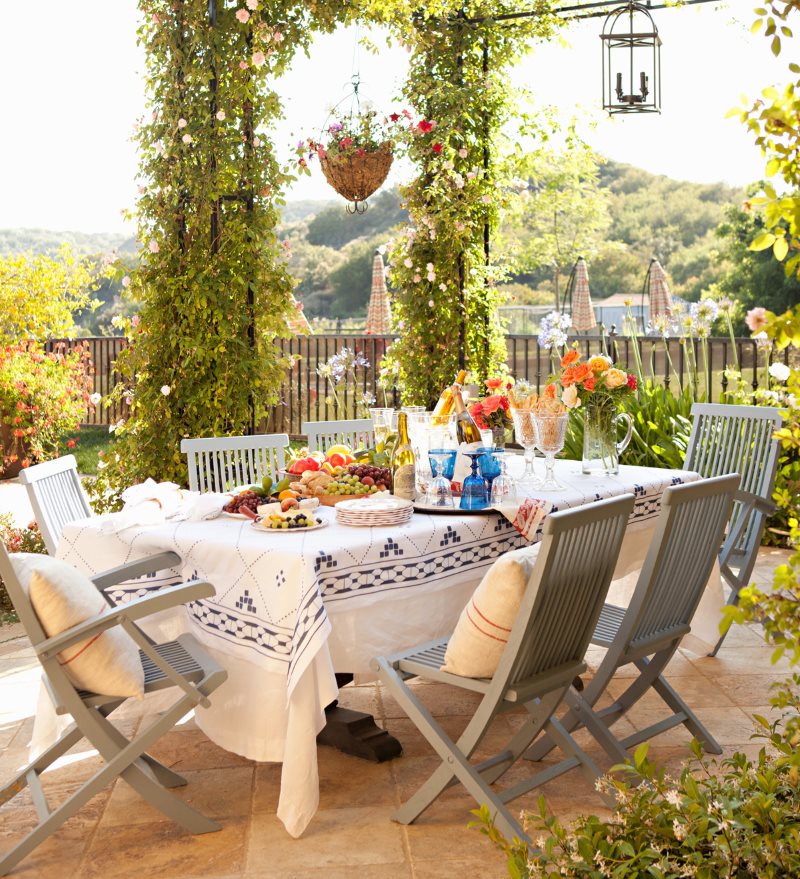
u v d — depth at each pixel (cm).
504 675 258
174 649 298
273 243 584
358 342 1055
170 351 568
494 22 676
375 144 560
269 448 459
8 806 300
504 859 261
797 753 172
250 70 555
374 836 275
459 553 327
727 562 453
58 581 255
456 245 686
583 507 255
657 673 319
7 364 959
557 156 931
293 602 278
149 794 275
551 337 707
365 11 581
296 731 270
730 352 1212
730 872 167
